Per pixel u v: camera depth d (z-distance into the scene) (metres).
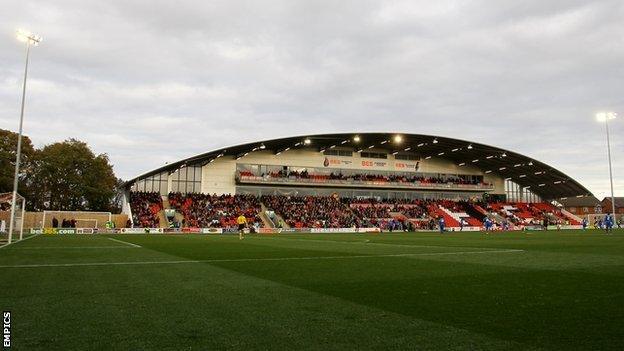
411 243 27.19
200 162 65.75
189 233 52.94
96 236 38.09
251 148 64.88
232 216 61.09
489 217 76.06
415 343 5.09
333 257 16.44
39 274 10.91
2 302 7.30
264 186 69.38
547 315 6.50
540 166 77.31
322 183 69.75
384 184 73.81
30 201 61.62
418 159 79.75
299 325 5.88
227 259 15.46
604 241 29.22
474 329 5.71
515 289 8.84
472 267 12.88
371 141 70.69
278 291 8.56
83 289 8.65
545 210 85.25
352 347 4.93
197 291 8.51
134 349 4.82
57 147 61.72
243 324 5.91
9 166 57.34
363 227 63.41
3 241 27.66
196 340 5.16
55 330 5.56
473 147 72.69
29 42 28.42
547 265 13.44
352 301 7.56
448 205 78.69
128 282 9.63
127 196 63.03
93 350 4.78
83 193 62.50
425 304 7.30
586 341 5.17
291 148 71.00
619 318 6.30
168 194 63.62
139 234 46.75
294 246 23.70
